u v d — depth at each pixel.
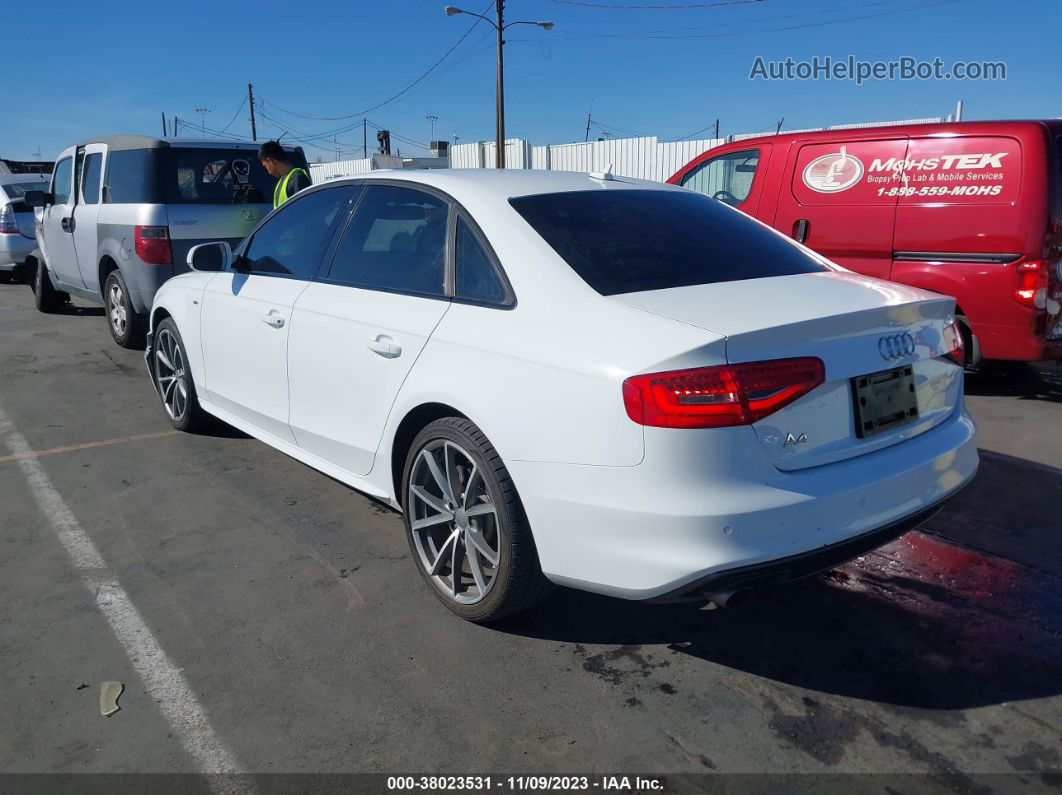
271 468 4.76
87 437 5.33
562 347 2.63
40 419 5.71
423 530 3.28
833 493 2.51
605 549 2.52
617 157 19.69
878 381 2.72
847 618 3.16
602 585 2.56
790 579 2.52
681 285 2.86
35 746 2.47
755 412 2.41
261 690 2.73
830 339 2.58
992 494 4.32
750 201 7.11
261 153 6.85
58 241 8.99
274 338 3.99
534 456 2.66
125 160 7.43
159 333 5.30
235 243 7.49
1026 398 6.19
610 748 2.46
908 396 2.83
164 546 3.77
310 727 2.56
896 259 6.30
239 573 3.52
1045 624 3.11
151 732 2.54
